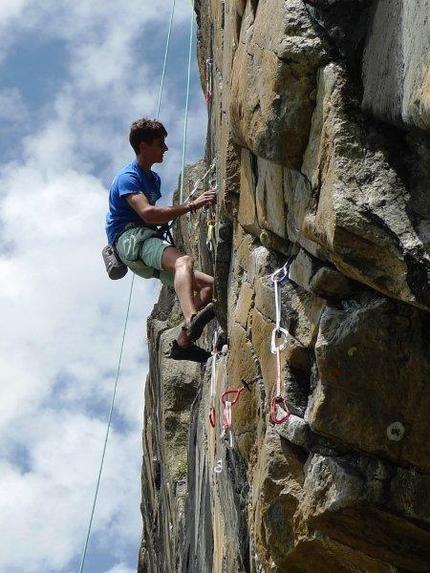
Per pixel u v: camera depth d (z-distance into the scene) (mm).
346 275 5699
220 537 8367
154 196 8500
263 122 5828
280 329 6121
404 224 5137
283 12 5664
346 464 5711
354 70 5492
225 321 7902
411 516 5617
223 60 7328
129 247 8336
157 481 13875
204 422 10266
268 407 6363
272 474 6020
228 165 7031
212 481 9070
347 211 5176
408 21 4875
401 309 5574
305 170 5734
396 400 5609
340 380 5645
